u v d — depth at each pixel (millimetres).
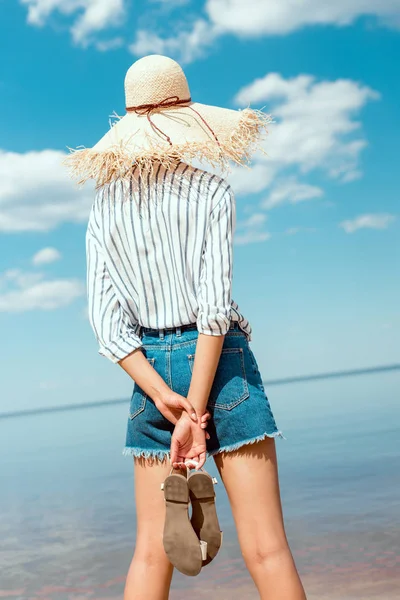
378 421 12742
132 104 1974
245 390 1858
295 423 14594
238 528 1863
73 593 3541
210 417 1861
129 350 1849
